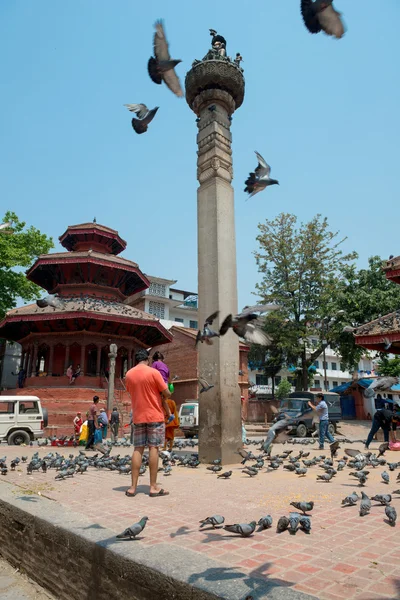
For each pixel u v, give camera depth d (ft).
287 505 17.94
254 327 13.05
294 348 123.13
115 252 120.26
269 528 14.40
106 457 34.14
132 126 19.52
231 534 13.78
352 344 119.96
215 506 17.83
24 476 27.81
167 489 21.95
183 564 10.71
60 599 14.11
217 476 26.40
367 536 13.51
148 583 10.70
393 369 149.89
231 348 34.96
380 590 9.34
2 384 133.49
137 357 22.27
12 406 66.85
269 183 16.51
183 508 17.51
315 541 13.01
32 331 97.76
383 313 115.85
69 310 90.12
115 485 23.49
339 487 22.22
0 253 110.11
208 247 36.81
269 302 127.95
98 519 15.76
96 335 97.04
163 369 31.17
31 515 16.58
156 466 20.59
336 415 95.50
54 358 99.81
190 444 54.39
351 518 15.79
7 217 116.37
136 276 111.24
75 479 25.86
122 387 97.19
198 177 39.63
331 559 11.39
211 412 33.47
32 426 64.13
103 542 12.80
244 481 24.48
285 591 8.93
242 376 137.49
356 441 64.85
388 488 21.90
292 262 128.36
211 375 34.06
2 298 115.85
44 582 15.14
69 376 90.68
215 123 39.04
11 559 17.74
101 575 12.39
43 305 26.20
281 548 12.34
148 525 14.88
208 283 36.01
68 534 14.16
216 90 39.60
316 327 123.03
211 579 9.72
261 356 154.92
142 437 21.01
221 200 37.55
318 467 31.09
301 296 128.16
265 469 29.81
